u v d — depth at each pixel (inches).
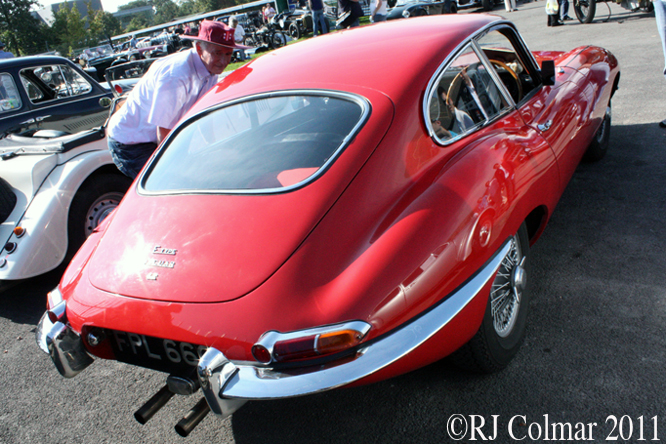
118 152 146.4
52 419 103.9
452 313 71.5
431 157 82.4
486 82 102.9
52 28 2696.9
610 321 100.5
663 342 92.7
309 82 92.8
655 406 80.7
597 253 123.2
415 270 68.8
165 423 98.1
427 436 83.8
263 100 94.3
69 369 84.0
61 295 86.7
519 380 91.2
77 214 153.0
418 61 89.7
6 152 159.5
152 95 136.5
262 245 71.4
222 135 94.0
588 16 390.0
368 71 90.1
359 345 65.7
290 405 96.9
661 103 208.4
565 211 145.4
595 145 162.6
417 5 542.3
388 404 92.0
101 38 3415.4
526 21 475.2
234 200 79.3
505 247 82.0
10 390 115.3
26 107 203.8
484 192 79.2
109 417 102.0
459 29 102.1
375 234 71.5
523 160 91.7
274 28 639.1
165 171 94.1
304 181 76.9
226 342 67.3
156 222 82.7
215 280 70.6
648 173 156.6
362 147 78.1
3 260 141.3
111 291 77.9
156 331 72.2
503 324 92.5
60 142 157.0
